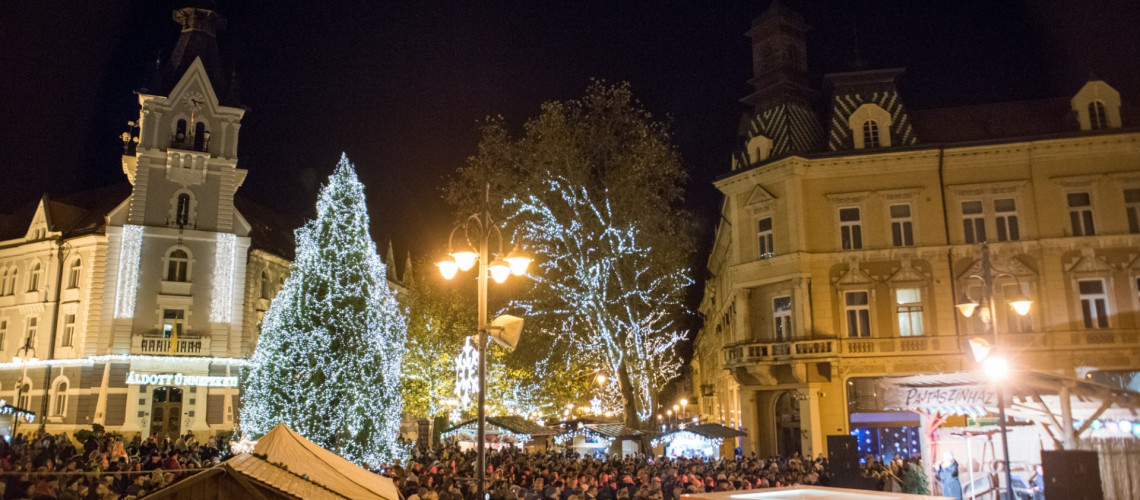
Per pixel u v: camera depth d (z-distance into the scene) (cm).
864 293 3231
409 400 4928
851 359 3136
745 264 3425
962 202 3231
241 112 4597
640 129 3191
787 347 3181
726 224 4000
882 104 3438
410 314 5103
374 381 2486
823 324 3186
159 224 4281
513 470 2141
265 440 1116
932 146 3209
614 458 2497
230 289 4384
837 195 3284
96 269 4188
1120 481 1045
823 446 3064
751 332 3409
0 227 4881
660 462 2409
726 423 4581
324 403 2378
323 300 2462
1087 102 3238
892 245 3219
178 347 4153
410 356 4962
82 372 4025
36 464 1531
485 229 1493
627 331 3203
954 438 2245
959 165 3238
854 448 1602
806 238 3253
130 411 3978
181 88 4450
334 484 1034
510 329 1448
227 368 4278
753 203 3441
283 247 5344
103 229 4231
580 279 3189
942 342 3097
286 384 2386
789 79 3550
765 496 580
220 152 4494
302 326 2441
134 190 4275
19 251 4506
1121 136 3111
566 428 3088
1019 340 3041
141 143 4319
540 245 3219
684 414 7056
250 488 846
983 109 3472
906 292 3203
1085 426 1409
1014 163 3203
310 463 1080
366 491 1078
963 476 2161
